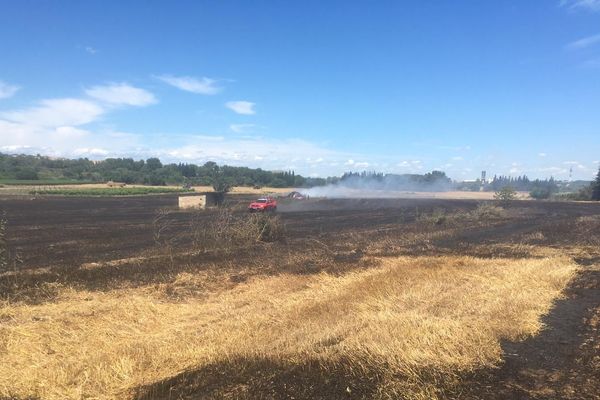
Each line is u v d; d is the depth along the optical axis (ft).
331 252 62.39
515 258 55.72
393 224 111.96
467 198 290.56
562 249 64.08
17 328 27.78
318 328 26.63
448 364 20.30
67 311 32.63
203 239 73.61
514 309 29.50
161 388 19.89
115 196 274.36
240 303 36.04
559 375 19.93
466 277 41.63
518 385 19.01
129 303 35.06
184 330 29.22
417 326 24.71
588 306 31.45
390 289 36.47
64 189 304.91
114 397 19.54
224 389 19.44
